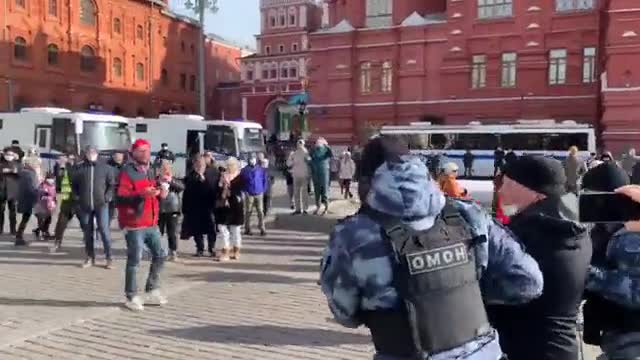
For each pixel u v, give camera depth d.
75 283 9.53
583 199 3.21
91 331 7.03
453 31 41.03
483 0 40.34
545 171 3.21
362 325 2.71
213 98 73.50
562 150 30.41
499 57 39.94
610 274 3.19
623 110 34.75
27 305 8.15
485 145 31.55
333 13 50.72
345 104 44.62
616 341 3.21
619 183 3.55
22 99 49.03
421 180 2.55
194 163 11.99
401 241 2.49
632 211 3.15
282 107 68.50
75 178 10.80
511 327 3.19
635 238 3.15
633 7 34.41
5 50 47.53
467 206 2.76
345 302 2.58
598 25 37.41
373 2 45.00
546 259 3.12
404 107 42.72
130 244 7.91
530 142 30.88
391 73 43.25
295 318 7.58
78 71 53.81
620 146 34.75
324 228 16.02
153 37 62.59
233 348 6.43
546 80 38.88
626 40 34.56
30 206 13.21
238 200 11.65
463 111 40.91
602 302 3.28
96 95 55.59
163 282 9.65
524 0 39.09
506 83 39.97
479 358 2.52
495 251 2.77
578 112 38.00
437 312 2.47
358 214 2.64
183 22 67.31
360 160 2.72
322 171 17.44
